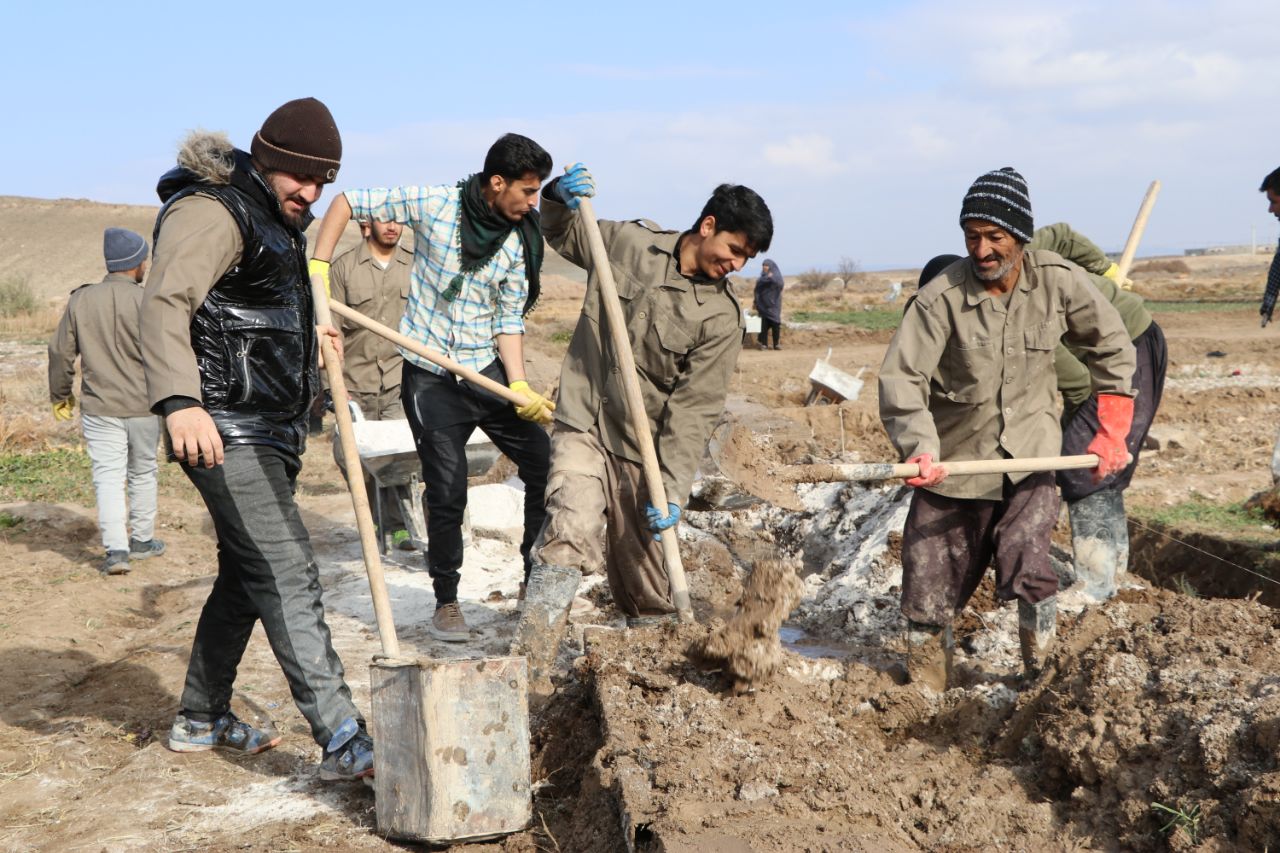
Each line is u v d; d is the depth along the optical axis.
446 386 5.47
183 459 3.54
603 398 4.55
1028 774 3.79
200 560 7.80
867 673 4.46
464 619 5.82
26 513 8.71
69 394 7.31
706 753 3.56
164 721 4.73
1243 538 7.61
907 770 3.83
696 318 4.41
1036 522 4.43
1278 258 8.25
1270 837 2.94
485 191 5.23
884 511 6.84
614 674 4.10
